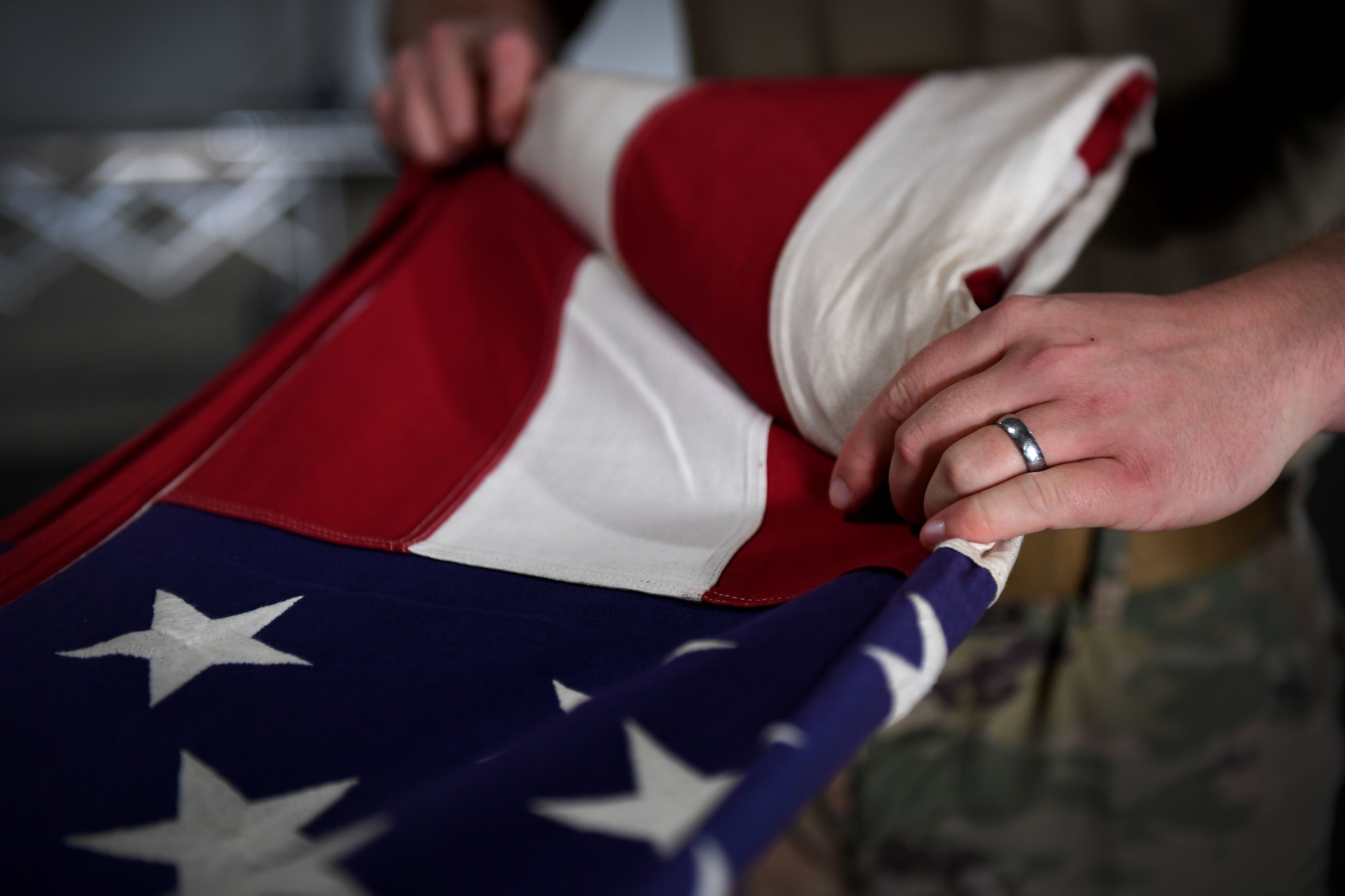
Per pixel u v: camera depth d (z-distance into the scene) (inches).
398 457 31.4
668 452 29.8
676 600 25.6
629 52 195.3
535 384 32.8
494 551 27.9
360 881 18.3
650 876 18.1
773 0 47.1
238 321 181.9
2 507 113.1
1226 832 35.8
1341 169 35.0
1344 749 37.4
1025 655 34.0
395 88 43.1
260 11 191.3
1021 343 24.5
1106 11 36.9
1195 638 34.1
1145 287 36.4
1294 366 24.7
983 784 35.1
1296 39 33.7
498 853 18.8
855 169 31.2
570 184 36.9
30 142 168.2
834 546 25.7
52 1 184.9
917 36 43.2
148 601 27.4
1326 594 38.5
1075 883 35.9
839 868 36.2
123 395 150.2
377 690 24.3
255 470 31.5
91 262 187.0
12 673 25.6
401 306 36.3
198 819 22.3
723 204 32.1
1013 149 28.8
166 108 193.8
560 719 21.4
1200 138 35.7
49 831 22.3
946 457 23.7
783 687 21.4
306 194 183.2
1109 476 23.3
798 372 28.6
